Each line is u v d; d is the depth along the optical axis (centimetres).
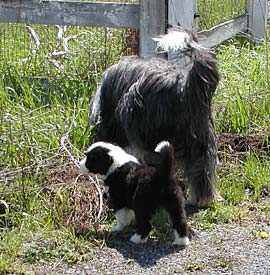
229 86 769
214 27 905
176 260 521
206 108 570
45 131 670
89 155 552
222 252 532
